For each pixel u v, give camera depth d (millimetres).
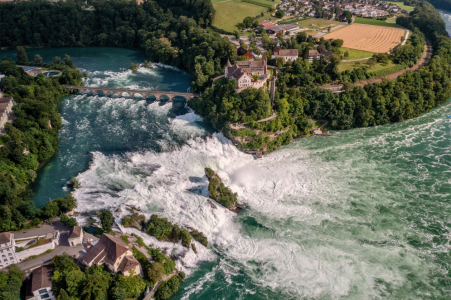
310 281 138625
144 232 151625
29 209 149250
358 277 140375
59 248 137375
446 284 138375
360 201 180375
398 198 183125
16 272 124250
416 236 160250
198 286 136875
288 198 182000
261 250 151625
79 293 119562
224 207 172375
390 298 132875
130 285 124125
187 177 190750
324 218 169250
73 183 181375
